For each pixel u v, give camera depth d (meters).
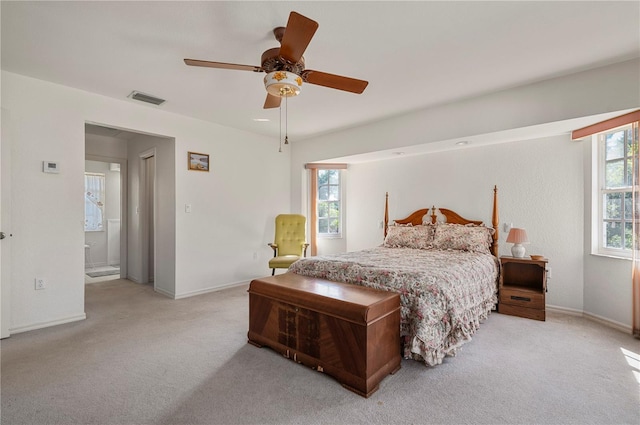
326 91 3.22
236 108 3.79
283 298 2.40
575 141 3.46
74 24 2.09
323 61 2.59
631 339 2.76
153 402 1.84
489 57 2.53
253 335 2.66
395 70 2.75
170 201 4.14
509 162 3.88
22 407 1.78
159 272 4.38
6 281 2.77
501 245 3.94
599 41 2.29
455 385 2.03
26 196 2.94
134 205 5.18
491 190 4.01
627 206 3.08
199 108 3.80
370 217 5.19
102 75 2.89
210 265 4.43
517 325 3.11
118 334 2.87
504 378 2.11
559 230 3.56
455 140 3.69
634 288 2.80
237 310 3.58
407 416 1.72
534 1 1.85
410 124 3.94
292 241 5.05
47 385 2.01
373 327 1.96
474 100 3.41
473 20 2.04
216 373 2.18
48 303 3.06
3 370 2.20
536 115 3.03
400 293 2.36
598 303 3.24
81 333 2.88
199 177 4.29
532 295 3.30
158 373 2.17
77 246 3.25
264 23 2.08
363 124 4.43
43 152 3.03
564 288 3.54
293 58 2.00
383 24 2.08
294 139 5.35
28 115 2.94
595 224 3.33
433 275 2.46
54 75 2.90
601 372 2.18
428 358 2.16
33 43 2.34
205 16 2.00
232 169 4.69
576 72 2.80
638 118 2.62
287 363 2.33
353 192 5.39
